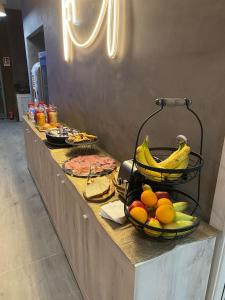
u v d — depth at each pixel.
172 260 0.89
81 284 1.57
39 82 3.91
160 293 0.92
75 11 2.04
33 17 3.64
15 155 4.30
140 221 0.84
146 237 0.92
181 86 1.07
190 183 1.10
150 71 1.26
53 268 1.81
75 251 1.60
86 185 1.35
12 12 6.50
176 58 1.08
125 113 1.57
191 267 0.96
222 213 0.95
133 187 1.09
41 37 4.43
